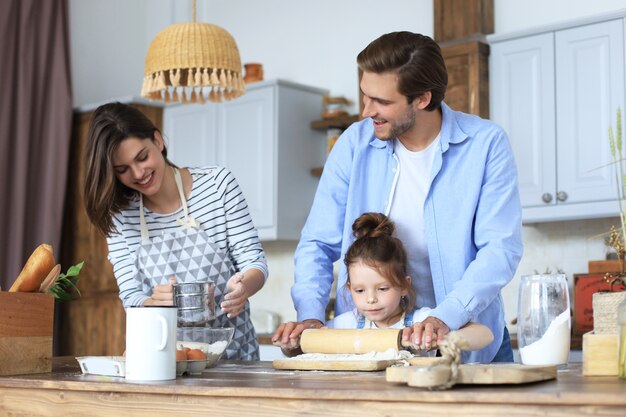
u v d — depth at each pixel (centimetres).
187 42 342
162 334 167
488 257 210
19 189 523
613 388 125
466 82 423
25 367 191
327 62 530
